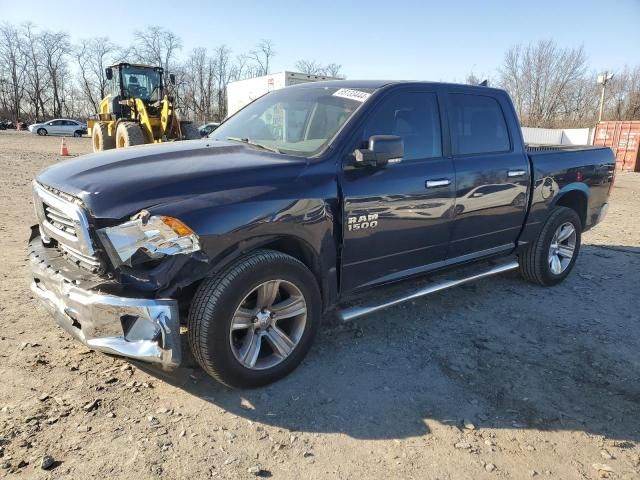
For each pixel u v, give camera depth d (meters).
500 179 4.46
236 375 3.05
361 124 3.60
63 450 2.59
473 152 4.36
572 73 52.00
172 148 3.59
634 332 4.36
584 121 50.97
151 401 3.05
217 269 2.91
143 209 2.72
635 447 2.85
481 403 3.21
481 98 4.52
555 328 4.37
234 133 4.22
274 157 3.39
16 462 2.48
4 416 2.82
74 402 2.99
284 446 2.73
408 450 2.75
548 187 4.99
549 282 5.36
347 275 3.60
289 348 3.30
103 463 2.52
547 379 3.53
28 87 76.81
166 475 2.47
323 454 2.69
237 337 3.21
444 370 3.59
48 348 3.58
